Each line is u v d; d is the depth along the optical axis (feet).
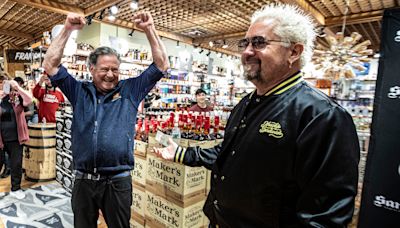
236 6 13.83
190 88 25.85
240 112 3.91
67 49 12.84
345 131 2.76
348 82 9.37
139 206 8.36
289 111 3.09
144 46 23.57
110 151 5.94
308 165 2.79
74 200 6.24
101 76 6.08
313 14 12.92
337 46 10.16
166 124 7.88
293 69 3.38
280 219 3.01
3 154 12.30
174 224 7.16
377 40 19.03
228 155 3.61
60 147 12.88
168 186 7.28
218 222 3.72
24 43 27.91
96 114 6.02
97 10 14.16
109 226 6.26
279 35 3.22
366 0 11.86
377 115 3.82
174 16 15.99
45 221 9.35
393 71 3.70
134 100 6.45
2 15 17.56
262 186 3.09
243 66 3.50
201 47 24.61
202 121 7.70
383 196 3.76
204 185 7.50
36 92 14.44
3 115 11.18
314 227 2.53
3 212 9.84
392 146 3.70
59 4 13.91
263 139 3.14
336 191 2.59
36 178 13.14
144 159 8.13
